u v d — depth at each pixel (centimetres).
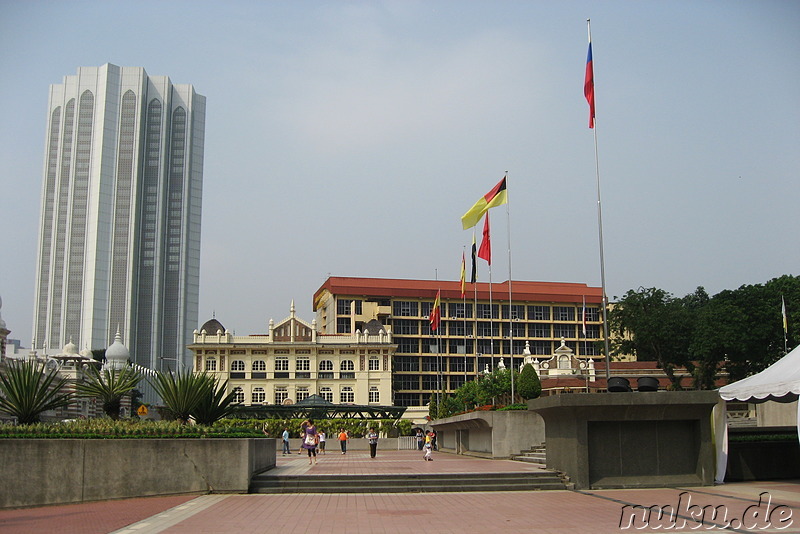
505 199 5431
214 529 1847
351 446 7600
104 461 2562
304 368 13212
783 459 3109
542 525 1883
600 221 3878
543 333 15138
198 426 2945
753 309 8212
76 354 7725
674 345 10631
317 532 1797
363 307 14500
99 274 19400
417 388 14350
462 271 7125
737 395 2844
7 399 2945
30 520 2081
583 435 2775
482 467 3469
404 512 2161
